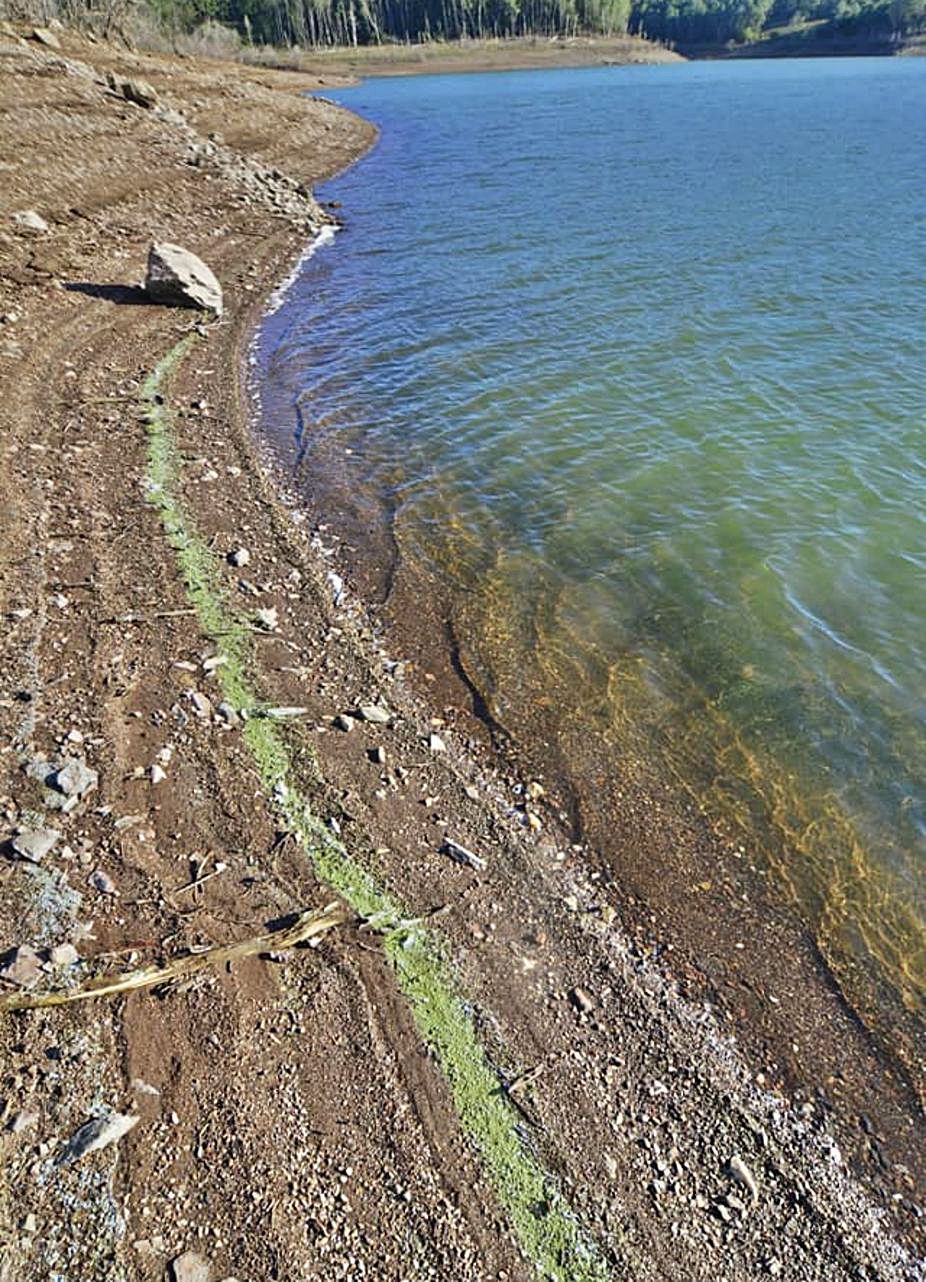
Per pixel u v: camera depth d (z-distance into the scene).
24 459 13.39
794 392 16.52
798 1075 6.06
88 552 11.27
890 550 11.65
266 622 10.30
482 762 8.66
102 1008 5.88
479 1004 6.30
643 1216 5.17
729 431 15.13
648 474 13.87
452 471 14.23
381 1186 5.14
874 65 118.19
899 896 7.29
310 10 131.50
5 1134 5.13
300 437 15.42
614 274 24.03
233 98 47.44
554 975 6.60
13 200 23.80
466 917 6.96
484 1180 5.24
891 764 8.49
